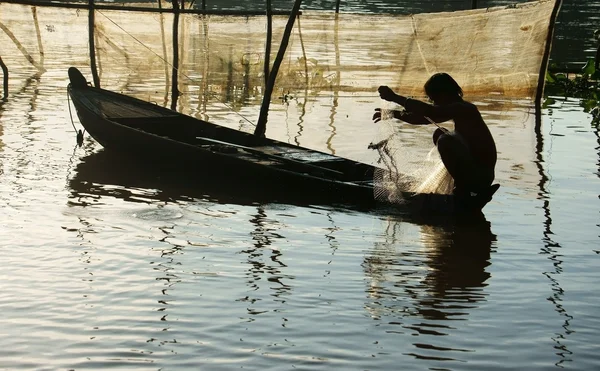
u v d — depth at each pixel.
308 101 13.66
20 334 4.62
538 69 13.82
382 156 7.55
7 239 6.27
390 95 7.05
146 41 15.36
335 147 9.90
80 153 9.30
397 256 6.07
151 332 4.66
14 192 7.61
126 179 8.23
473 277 5.65
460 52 14.33
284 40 10.20
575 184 8.26
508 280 5.61
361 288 5.40
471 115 7.09
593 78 15.48
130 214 7.02
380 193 7.27
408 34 14.63
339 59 15.09
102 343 4.52
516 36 13.91
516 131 11.14
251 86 15.07
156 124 9.54
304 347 4.49
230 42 14.99
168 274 5.59
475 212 7.06
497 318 4.95
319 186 7.50
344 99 13.91
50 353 4.39
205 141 9.37
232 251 6.11
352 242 6.38
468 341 4.61
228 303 5.11
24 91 13.64
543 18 13.59
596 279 5.64
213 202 7.48
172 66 13.90
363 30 14.88
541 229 6.78
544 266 5.89
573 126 11.54
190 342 4.54
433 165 7.61
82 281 5.43
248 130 11.03
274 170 7.73
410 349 4.49
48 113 11.69
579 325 4.85
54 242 6.22
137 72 15.59
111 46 15.46
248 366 4.26
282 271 5.69
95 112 9.32
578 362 4.37
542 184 8.25
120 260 5.86
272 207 7.35
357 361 4.33
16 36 16.98
